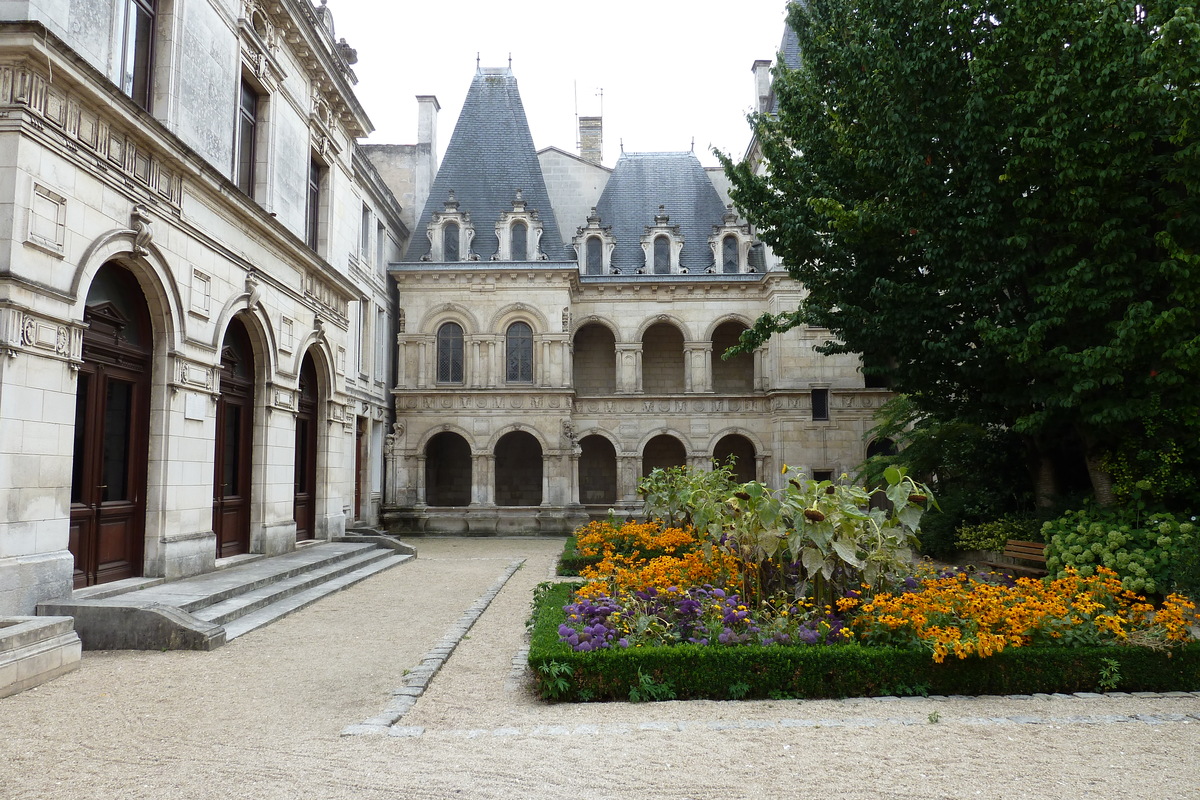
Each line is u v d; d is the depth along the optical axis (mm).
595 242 35844
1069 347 14164
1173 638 8148
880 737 6523
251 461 17328
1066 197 13141
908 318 15328
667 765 5871
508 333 33562
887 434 24516
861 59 15172
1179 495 14117
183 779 5605
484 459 32531
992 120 13828
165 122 13227
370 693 7969
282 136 18656
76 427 11492
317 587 14969
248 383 17281
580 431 33875
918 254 15797
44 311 9984
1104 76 12172
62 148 10375
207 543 14203
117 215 11617
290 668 9023
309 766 5867
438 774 5695
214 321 14680
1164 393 13367
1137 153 12578
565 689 7512
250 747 6312
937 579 9422
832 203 15445
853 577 9320
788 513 9016
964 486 21031
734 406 34000
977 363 15047
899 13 14648
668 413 34000
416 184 37781
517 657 9438
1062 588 9180
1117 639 8281
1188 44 11188
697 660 7758
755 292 34562
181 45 13680
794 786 5473
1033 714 7215
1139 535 12930
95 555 11805
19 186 9602
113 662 9242
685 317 34656
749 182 18547
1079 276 12922
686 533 15250
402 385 32844
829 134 17172
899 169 14688
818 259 17594
